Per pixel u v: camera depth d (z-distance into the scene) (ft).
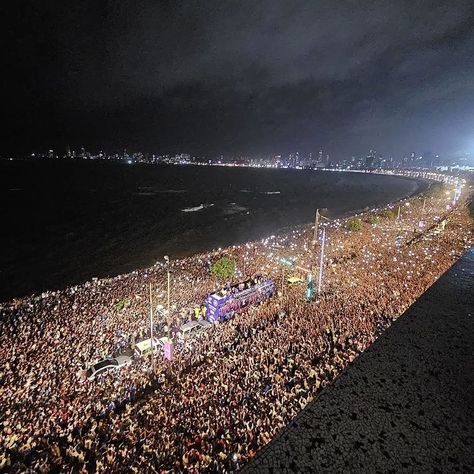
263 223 239.30
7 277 126.00
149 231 207.82
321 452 6.48
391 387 7.96
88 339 66.90
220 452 36.45
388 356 9.02
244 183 605.73
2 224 218.18
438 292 12.53
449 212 194.90
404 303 71.77
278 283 97.09
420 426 6.89
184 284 98.58
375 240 142.82
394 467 6.05
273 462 6.40
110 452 37.73
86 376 54.39
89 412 46.34
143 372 56.34
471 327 9.98
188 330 71.46
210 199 371.35
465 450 6.28
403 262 102.73
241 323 72.38
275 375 50.57
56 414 45.19
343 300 77.92
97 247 169.07
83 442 40.09
